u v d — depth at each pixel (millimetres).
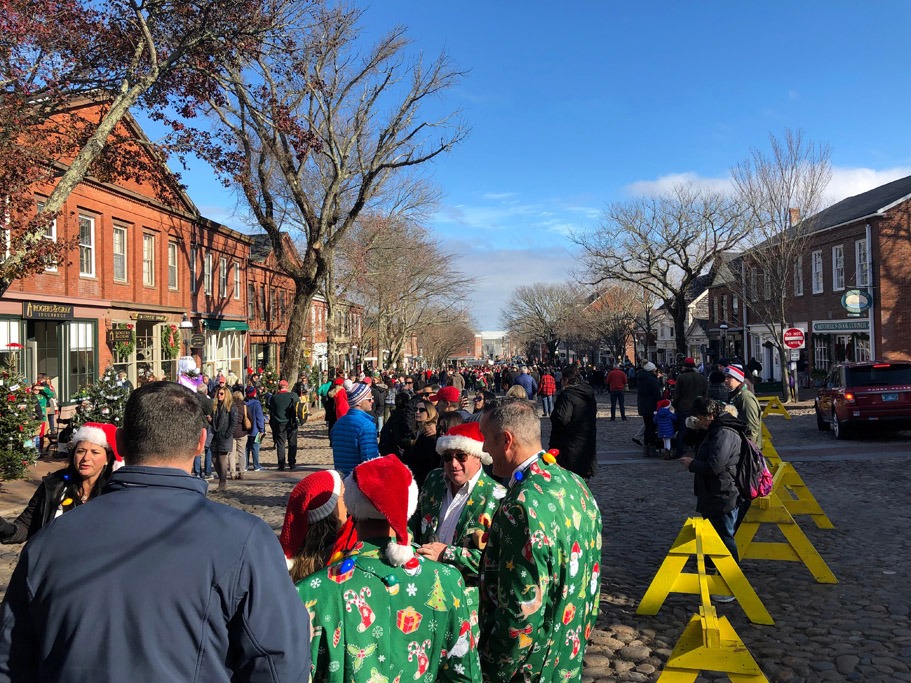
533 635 2666
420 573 2445
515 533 2729
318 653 2252
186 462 2119
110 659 1751
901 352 28859
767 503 6645
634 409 28578
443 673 2490
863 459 13328
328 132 26594
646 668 4816
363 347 46406
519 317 79000
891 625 5367
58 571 1838
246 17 14266
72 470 4844
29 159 11500
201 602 1827
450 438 3609
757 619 5438
